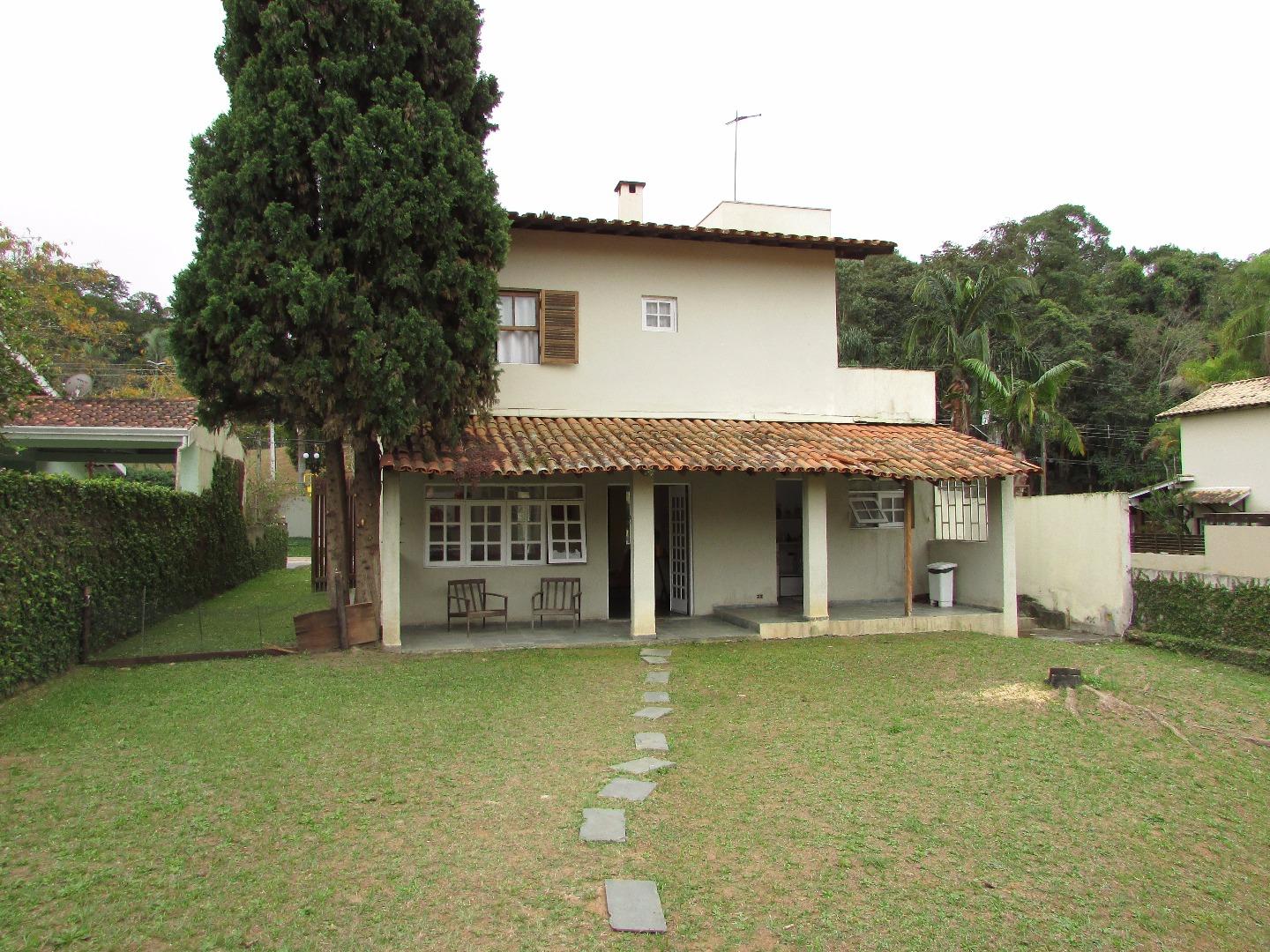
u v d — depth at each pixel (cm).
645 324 1426
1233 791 674
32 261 2339
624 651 1150
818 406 1502
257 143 990
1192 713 897
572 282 1384
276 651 1072
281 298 988
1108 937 447
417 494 1307
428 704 840
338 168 996
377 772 638
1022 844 550
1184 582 1389
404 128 1023
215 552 1792
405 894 452
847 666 1066
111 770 626
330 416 1028
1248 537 1688
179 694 848
